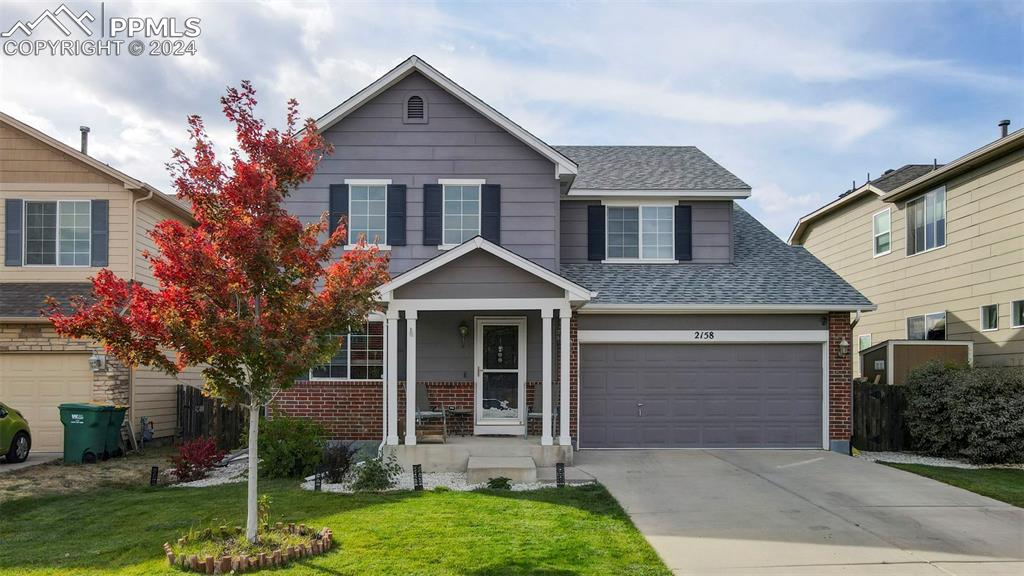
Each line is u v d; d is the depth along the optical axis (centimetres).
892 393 1684
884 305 2261
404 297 1426
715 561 813
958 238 1894
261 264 801
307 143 880
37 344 1680
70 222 1791
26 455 1570
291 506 1061
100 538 923
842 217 2553
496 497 1127
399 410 1617
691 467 1388
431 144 1669
